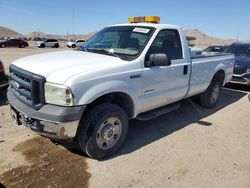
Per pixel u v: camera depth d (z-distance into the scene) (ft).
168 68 14.66
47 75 10.68
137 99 13.19
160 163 12.32
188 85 16.79
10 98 12.56
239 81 27.22
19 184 10.23
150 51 13.76
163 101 15.16
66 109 10.34
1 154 12.23
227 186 10.89
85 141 11.57
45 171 11.14
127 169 11.68
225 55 21.61
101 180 10.80
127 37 14.57
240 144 14.74
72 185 10.37
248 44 31.19
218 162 12.69
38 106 10.76
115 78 11.84
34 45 143.84
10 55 66.49
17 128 15.07
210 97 20.47
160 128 16.47
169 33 15.29
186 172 11.73
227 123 17.90
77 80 10.49
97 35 16.57
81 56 13.05
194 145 14.34
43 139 13.85
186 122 17.72
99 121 11.56
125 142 14.26
